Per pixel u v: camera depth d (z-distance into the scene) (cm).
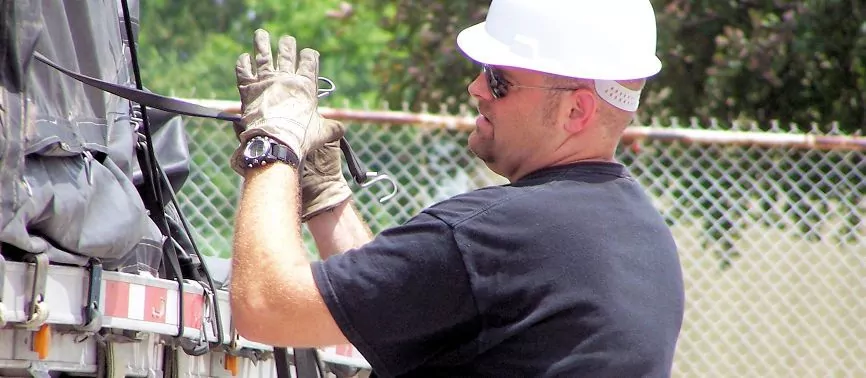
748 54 3909
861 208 2694
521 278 877
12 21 918
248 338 896
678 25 4022
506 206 893
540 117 945
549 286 876
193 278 1334
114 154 1138
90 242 1012
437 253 878
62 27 1042
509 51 946
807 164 2780
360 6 5459
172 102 1041
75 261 1003
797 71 3966
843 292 2688
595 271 883
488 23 982
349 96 6294
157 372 1226
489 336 887
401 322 878
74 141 1023
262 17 7412
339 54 6431
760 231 2720
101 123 1102
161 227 1248
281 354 1191
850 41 3916
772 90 3991
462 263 877
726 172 2702
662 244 939
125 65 1236
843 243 2694
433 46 4372
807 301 2698
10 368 976
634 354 875
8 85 922
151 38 7369
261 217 907
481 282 877
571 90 937
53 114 1004
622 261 897
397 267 877
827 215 2703
